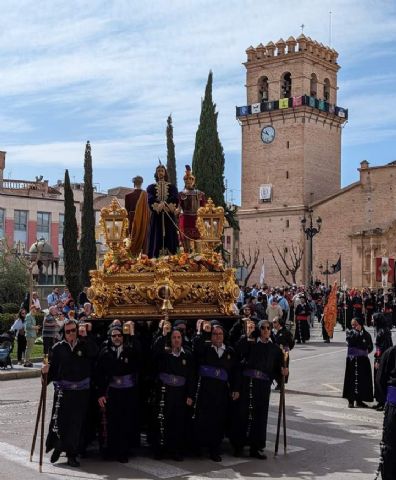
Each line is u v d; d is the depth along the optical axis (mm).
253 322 11594
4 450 11391
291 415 14930
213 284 12773
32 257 37312
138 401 11477
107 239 12914
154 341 11281
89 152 39125
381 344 16234
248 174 78375
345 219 72750
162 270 12367
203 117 39625
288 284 68188
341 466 10484
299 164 74438
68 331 10648
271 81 76750
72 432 10492
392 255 69188
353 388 16000
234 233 90625
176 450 10898
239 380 11078
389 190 70625
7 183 74688
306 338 33125
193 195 14070
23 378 21562
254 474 10016
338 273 72562
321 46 76438
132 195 13750
